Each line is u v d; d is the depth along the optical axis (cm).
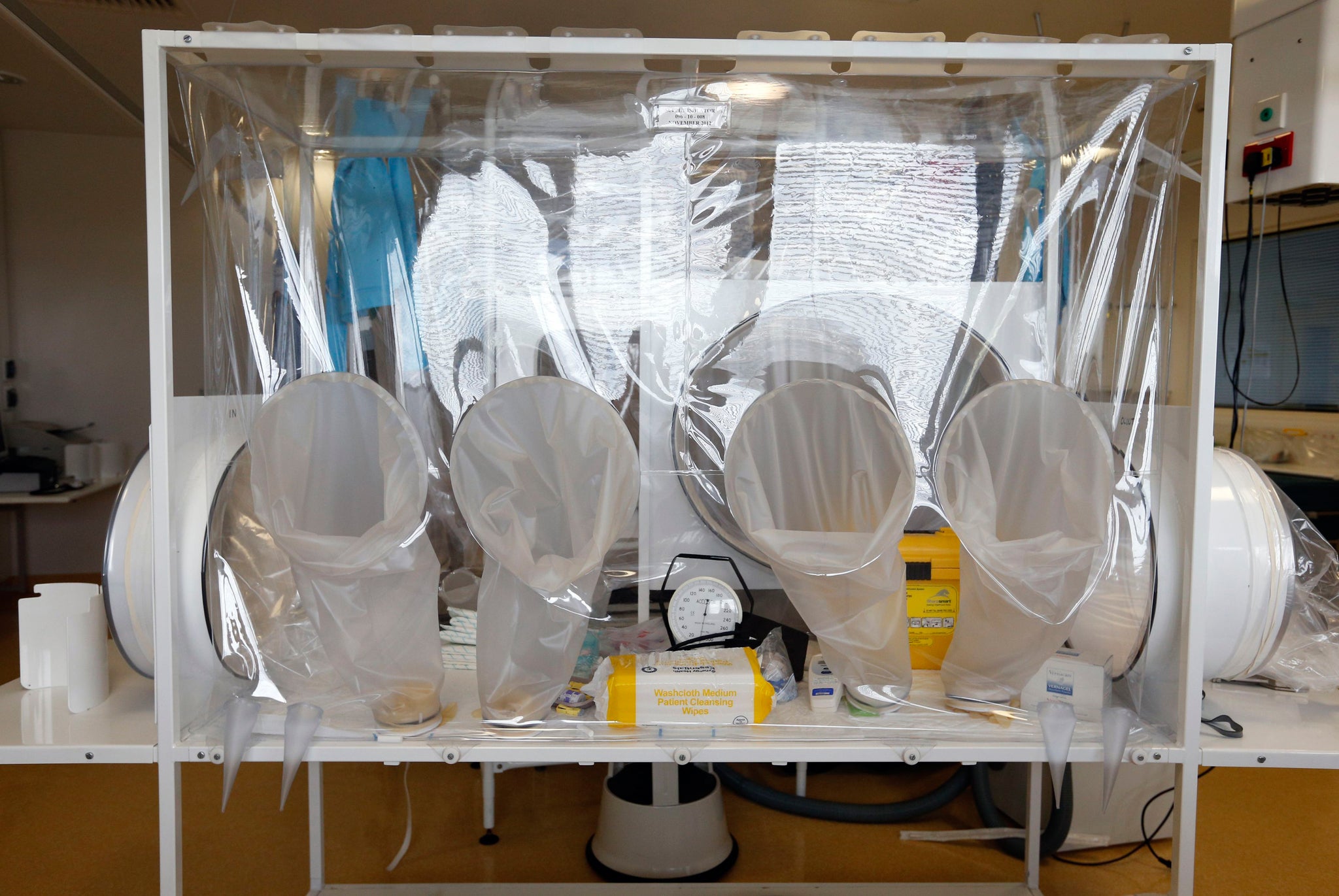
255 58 123
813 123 146
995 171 150
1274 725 133
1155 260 134
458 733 125
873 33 123
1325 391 405
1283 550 132
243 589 133
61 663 148
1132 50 120
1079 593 119
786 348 150
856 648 125
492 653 124
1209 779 243
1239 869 196
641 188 148
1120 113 135
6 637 356
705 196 148
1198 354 123
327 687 132
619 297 148
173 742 124
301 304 144
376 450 131
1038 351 150
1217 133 121
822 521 136
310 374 131
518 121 145
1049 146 147
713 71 131
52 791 233
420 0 308
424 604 125
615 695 124
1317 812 224
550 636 123
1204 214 122
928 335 150
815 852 206
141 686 148
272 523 116
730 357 149
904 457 117
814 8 316
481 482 121
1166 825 212
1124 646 131
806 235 150
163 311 120
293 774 120
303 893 187
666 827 192
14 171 468
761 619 145
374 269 148
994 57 121
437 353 148
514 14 321
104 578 134
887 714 129
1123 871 200
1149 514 129
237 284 137
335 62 124
